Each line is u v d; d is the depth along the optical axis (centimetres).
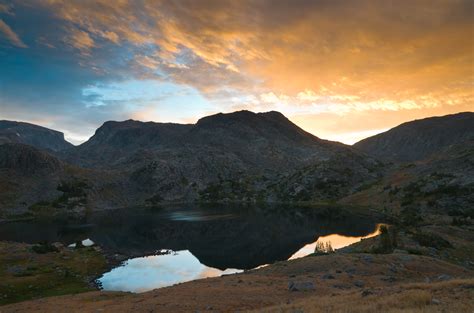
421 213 17062
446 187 19450
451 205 17088
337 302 2694
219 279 5038
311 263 5288
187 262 10262
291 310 2566
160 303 3506
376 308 2297
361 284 3966
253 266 9644
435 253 6912
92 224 18712
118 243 13338
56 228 17338
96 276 8462
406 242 7731
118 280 8150
